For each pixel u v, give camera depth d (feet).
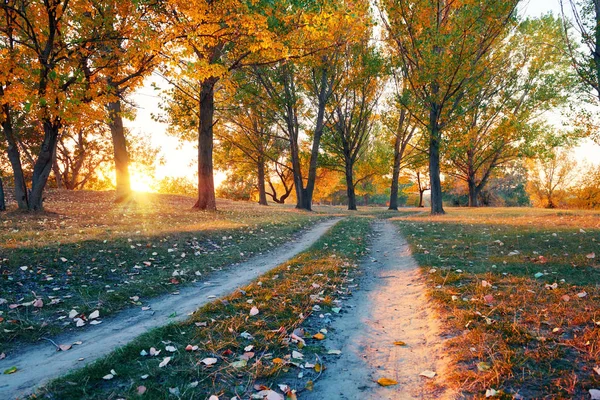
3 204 46.85
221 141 98.68
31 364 12.21
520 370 10.26
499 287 18.06
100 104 41.55
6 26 38.70
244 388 10.17
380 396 9.93
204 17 38.83
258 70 80.64
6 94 34.30
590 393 8.84
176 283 22.43
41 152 44.91
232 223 47.39
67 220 41.81
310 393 10.13
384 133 123.85
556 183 150.30
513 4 56.75
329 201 258.57
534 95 95.09
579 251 24.62
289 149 129.39
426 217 69.15
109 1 37.22
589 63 42.63
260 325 14.74
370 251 33.42
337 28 61.16
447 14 65.05
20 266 21.75
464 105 73.51
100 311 17.31
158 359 11.98
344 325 15.42
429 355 12.19
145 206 66.28
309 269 24.68
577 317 13.32
